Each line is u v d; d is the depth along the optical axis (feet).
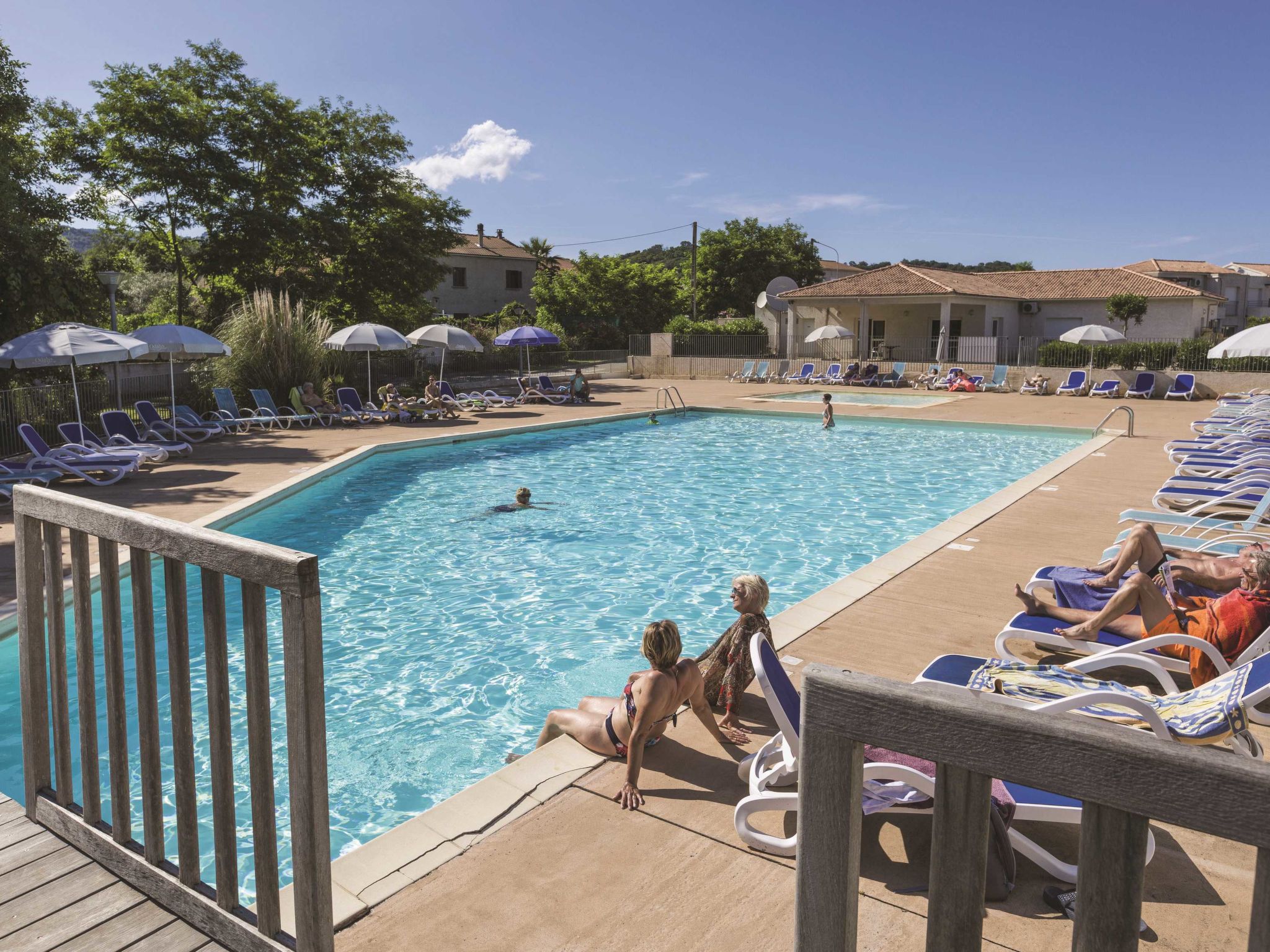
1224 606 15.12
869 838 11.22
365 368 94.43
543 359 136.05
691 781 12.90
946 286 113.70
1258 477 31.63
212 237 90.43
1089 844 3.84
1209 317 134.62
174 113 85.76
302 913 7.25
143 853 9.28
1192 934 9.34
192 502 37.06
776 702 11.20
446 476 48.06
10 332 57.31
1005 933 9.32
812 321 135.13
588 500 41.75
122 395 67.67
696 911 9.80
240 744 17.46
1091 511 32.96
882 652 18.42
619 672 21.50
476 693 20.34
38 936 8.41
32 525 10.12
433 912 9.84
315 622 6.84
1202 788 3.51
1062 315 127.34
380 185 107.14
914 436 64.90
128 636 23.75
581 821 11.79
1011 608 21.45
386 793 15.94
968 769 4.09
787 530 35.65
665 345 123.85
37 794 10.67
